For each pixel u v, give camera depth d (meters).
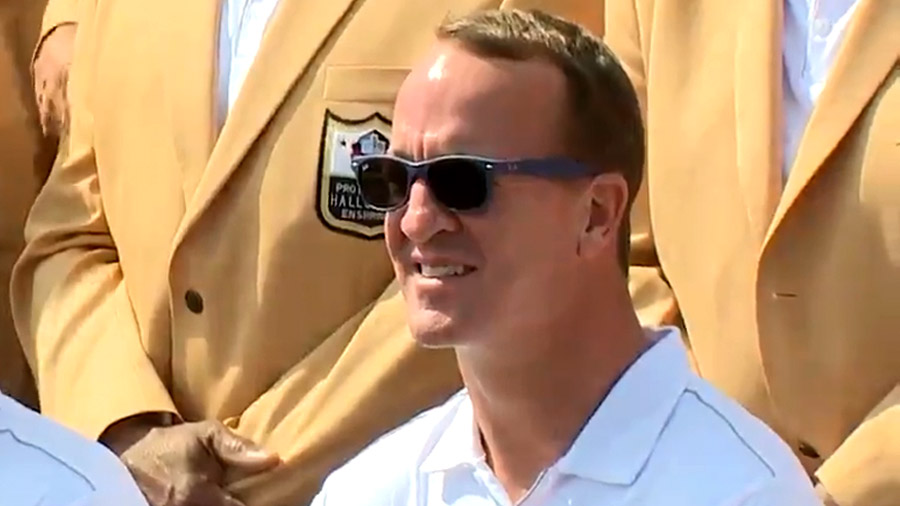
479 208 4.09
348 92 6.40
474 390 4.36
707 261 5.70
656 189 5.86
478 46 4.13
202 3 6.81
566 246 4.14
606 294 4.24
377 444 4.73
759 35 5.60
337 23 6.47
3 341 8.20
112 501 4.29
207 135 6.69
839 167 5.41
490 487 4.43
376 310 6.38
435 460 4.54
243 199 6.55
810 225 5.46
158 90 6.89
